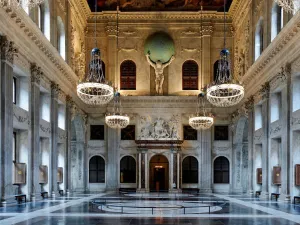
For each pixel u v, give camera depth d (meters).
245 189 37.00
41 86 24.77
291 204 21.27
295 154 22.38
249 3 31.70
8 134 18.92
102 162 38.16
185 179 38.03
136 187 37.03
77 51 35.69
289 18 22.64
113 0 38.25
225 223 13.21
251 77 30.44
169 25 38.88
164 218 14.48
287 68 22.95
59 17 29.16
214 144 38.12
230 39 38.56
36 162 23.36
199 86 38.38
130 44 38.88
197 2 38.41
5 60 18.66
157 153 36.69
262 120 27.67
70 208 18.27
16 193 21.95
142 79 38.62
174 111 38.06
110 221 13.55
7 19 18.58
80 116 35.97
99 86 24.69
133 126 38.12
